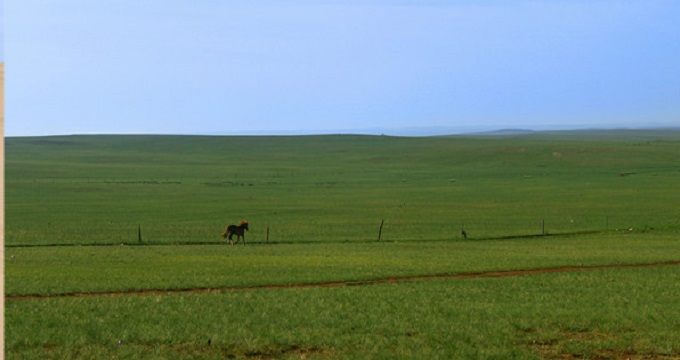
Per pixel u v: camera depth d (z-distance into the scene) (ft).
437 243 161.79
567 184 379.96
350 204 291.17
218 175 471.62
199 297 82.48
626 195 315.78
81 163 574.56
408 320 71.41
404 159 599.98
